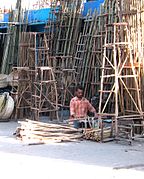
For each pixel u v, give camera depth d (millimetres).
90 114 12969
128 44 11938
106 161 8578
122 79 12250
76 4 16297
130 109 12164
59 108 15180
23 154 9172
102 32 14477
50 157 8891
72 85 15297
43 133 10961
